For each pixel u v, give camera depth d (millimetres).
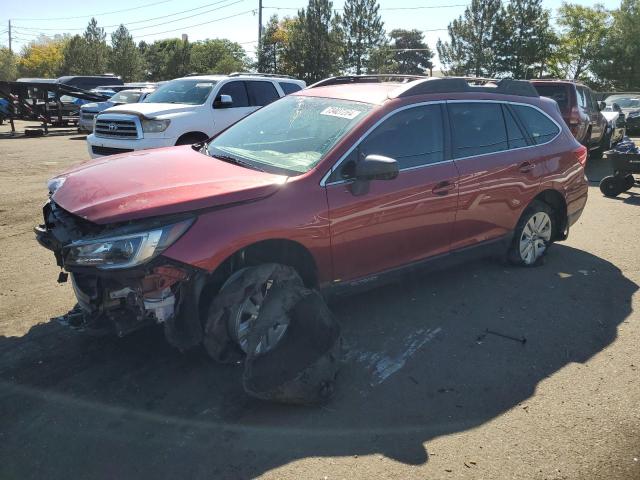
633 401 3521
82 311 3811
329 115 4434
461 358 4004
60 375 3607
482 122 5105
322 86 5363
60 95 21844
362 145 4129
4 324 4254
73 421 3160
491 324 4551
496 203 5152
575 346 4227
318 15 37844
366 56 39719
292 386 3236
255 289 3584
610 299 5133
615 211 8711
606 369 3906
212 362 3787
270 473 2803
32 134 20562
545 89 12828
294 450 2980
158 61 61906
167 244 3199
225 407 3334
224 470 2816
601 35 52125
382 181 4188
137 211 3229
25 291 4895
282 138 4387
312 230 3768
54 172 11633
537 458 2977
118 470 2797
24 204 8305
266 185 3646
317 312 3537
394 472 2836
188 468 2824
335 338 3486
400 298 5012
